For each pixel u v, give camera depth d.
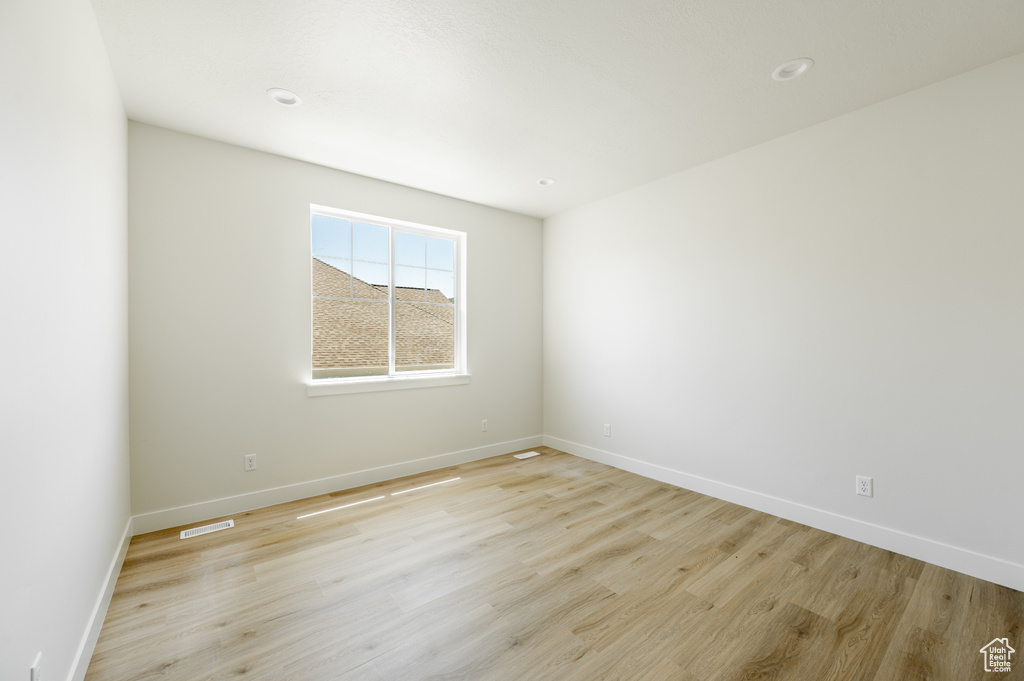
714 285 3.12
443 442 3.85
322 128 2.62
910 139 2.24
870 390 2.39
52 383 1.22
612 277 3.88
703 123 2.57
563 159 3.08
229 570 2.13
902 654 1.57
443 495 3.15
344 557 2.26
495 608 1.84
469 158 3.06
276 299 2.99
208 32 1.78
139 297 2.51
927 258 2.19
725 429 3.06
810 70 2.06
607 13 1.69
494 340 4.22
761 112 2.45
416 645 1.61
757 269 2.87
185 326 2.66
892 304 2.31
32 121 1.08
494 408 4.23
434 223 3.79
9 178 0.95
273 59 1.97
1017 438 1.95
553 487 3.33
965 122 2.07
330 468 3.22
